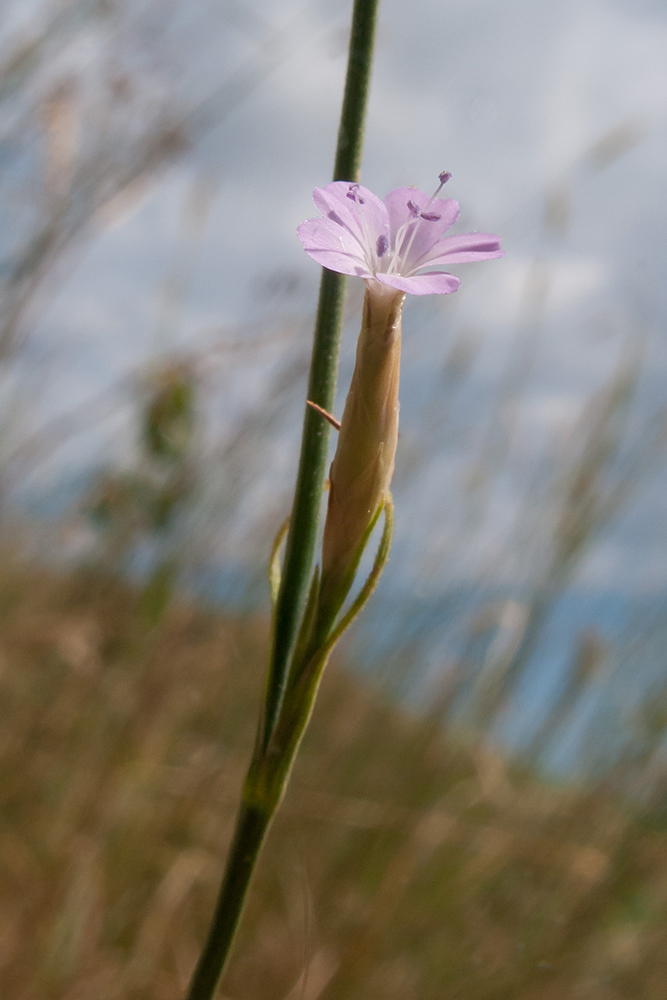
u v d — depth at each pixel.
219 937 0.18
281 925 0.38
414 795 0.39
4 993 0.29
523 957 0.38
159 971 0.33
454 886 0.38
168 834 0.37
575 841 0.40
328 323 0.18
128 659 0.39
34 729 0.37
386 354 0.18
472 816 0.42
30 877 0.33
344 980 0.34
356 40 0.18
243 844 0.18
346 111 0.18
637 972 0.40
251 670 0.43
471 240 0.19
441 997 0.35
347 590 0.18
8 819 0.35
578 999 0.38
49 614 0.40
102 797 0.35
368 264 0.18
